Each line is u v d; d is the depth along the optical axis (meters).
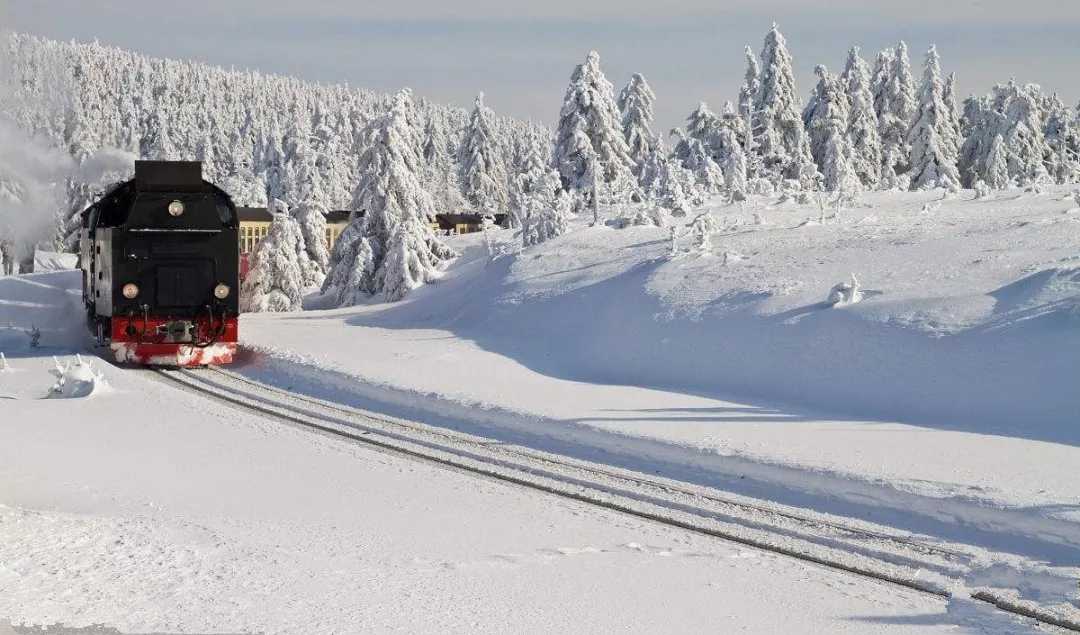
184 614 7.90
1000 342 19.64
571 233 45.09
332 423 19.72
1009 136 70.56
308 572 9.34
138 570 9.05
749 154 69.31
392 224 54.31
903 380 19.81
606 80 65.12
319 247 65.38
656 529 12.19
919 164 67.12
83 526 10.58
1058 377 17.88
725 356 23.86
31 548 9.58
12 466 14.53
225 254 28.55
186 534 10.57
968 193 43.81
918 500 12.63
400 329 38.59
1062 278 21.22
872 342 21.52
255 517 11.81
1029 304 20.66
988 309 21.14
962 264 24.84
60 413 20.34
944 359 19.91
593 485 14.44
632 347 26.88
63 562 9.20
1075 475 13.37
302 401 22.55
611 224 46.34
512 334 33.34
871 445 15.68
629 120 77.81
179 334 28.05
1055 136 77.31
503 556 10.49
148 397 22.30
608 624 8.45
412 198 54.69
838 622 8.90
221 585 8.74
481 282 42.91
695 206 48.22
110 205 29.47
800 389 21.06
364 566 9.73
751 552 11.29
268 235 53.31
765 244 32.91
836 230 33.38
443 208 123.00
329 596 8.64
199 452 16.47
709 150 72.94
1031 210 32.78
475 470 15.45
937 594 9.95
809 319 23.62
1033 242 25.75
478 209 118.00
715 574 10.31
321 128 109.62
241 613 8.01
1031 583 10.05
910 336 21.16
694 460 15.42
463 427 19.17
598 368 26.47
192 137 134.38
